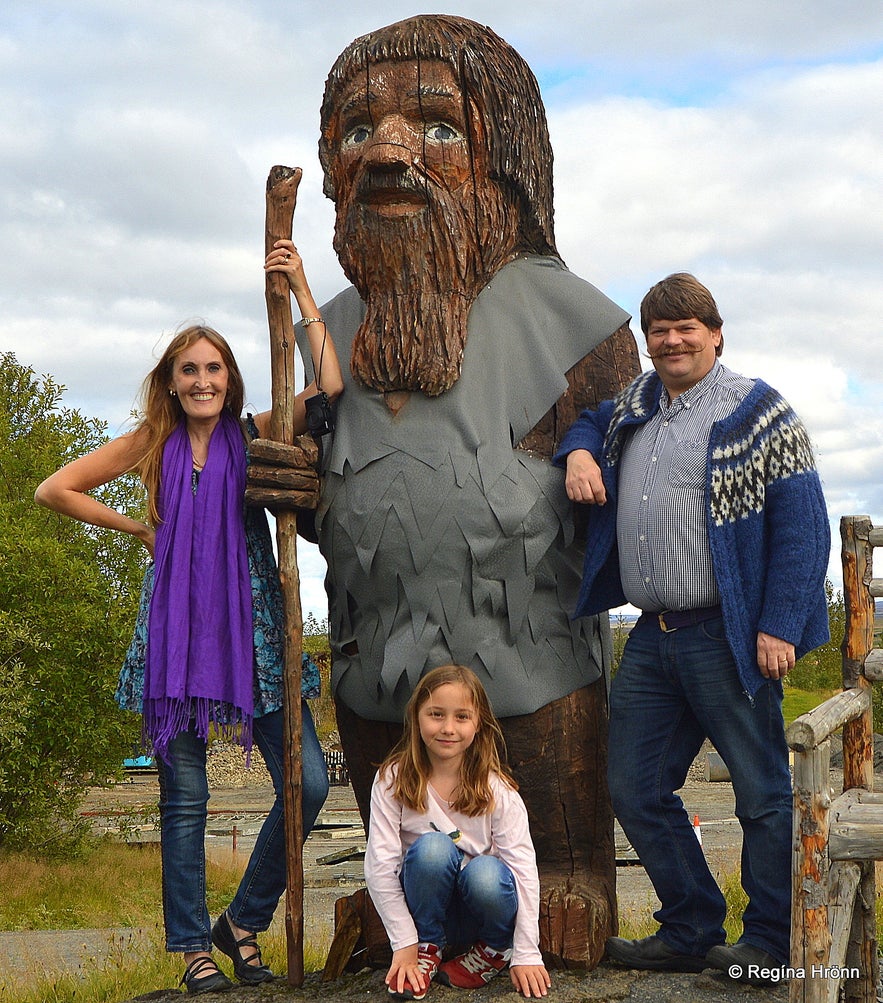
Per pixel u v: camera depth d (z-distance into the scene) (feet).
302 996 10.53
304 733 11.18
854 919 10.12
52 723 46.88
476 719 9.96
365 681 11.25
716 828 52.65
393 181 11.32
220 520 11.00
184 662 10.66
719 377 10.64
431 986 10.14
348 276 11.84
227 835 59.93
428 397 11.26
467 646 10.85
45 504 11.26
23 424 54.80
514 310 11.80
